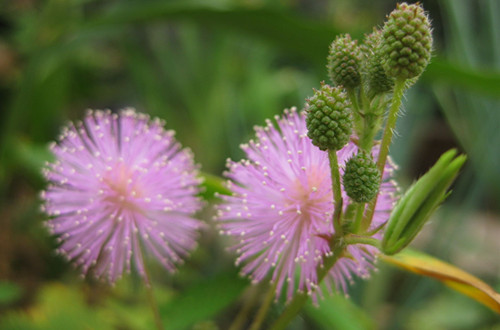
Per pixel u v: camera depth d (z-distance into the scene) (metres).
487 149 0.37
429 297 0.40
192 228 0.19
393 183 0.18
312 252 0.17
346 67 0.16
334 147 0.16
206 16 0.30
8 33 0.47
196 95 0.46
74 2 0.39
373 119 0.16
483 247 0.47
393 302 0.39
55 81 0.42
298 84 0.48
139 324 0.26
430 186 0.16
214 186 0.20
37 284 0.28
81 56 0.50
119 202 0.18
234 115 0.48
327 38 0.28
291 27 0.28
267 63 0.49
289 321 0.17
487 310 0.38
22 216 0.32
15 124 0.34
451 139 0.63
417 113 0.41
